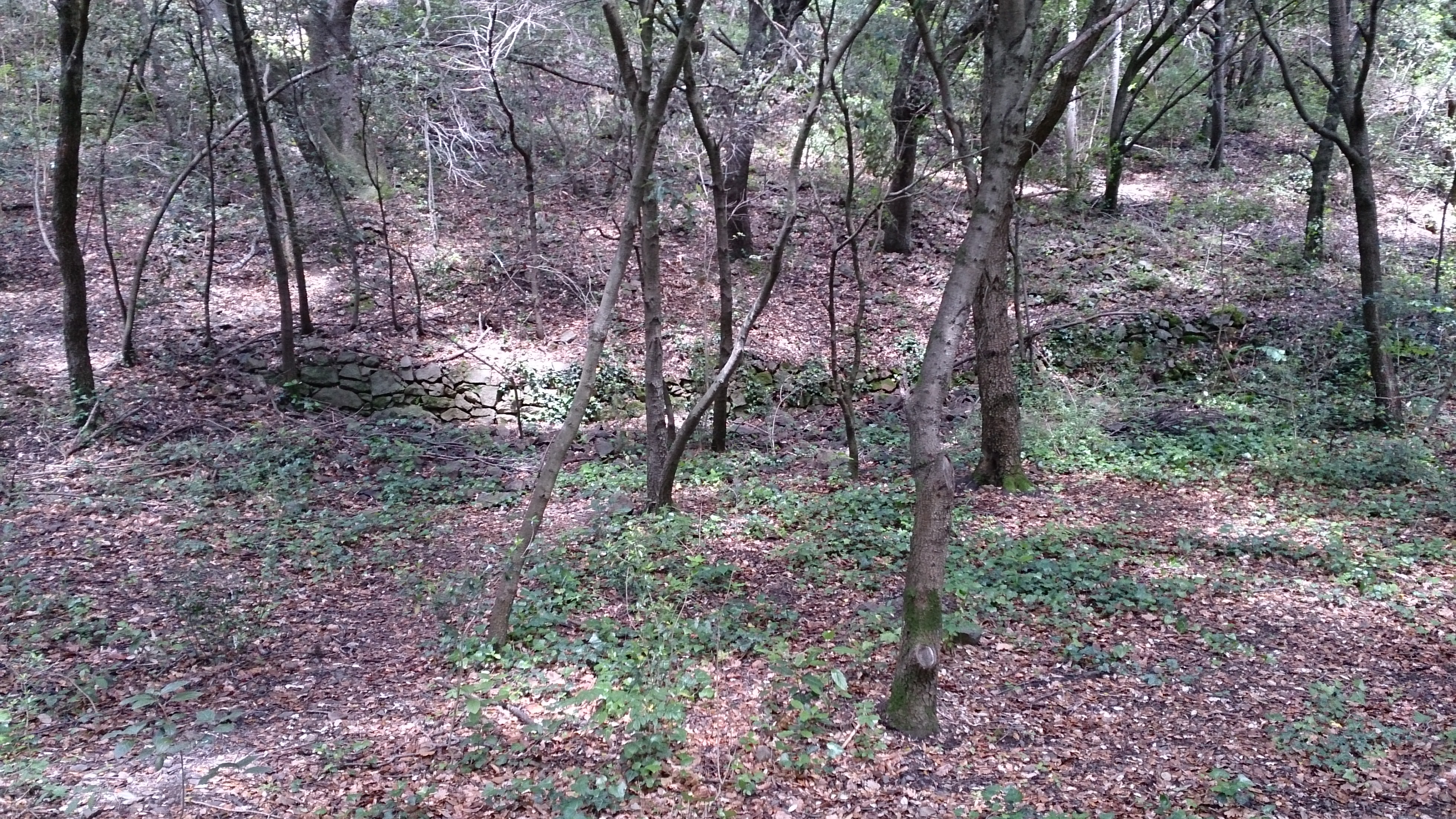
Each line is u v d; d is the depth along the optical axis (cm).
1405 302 1384
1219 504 1041
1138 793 501
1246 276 1788
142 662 677
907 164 1400
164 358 1407
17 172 1725
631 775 495
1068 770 524
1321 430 1304
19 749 539
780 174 1950
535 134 1750
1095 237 1973
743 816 470
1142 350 1588
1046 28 1435
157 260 1672
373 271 1655
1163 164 2480
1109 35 1795
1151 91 2570
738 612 729
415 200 1880
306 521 1023
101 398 1243
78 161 1231
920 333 1670
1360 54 2044
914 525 549
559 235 1780
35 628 718
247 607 770
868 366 1589
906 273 1869
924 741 546
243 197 1667
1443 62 2036
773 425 1364
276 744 554
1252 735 566
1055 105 929
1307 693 618
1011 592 761
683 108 1187
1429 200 2106
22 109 1708
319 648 705
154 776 508
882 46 1308
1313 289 1695
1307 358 1505
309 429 1280
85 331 1244
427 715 584
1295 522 973
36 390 1296
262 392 1366
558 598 763
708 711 576
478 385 1423
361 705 608
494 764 516
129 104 1808
